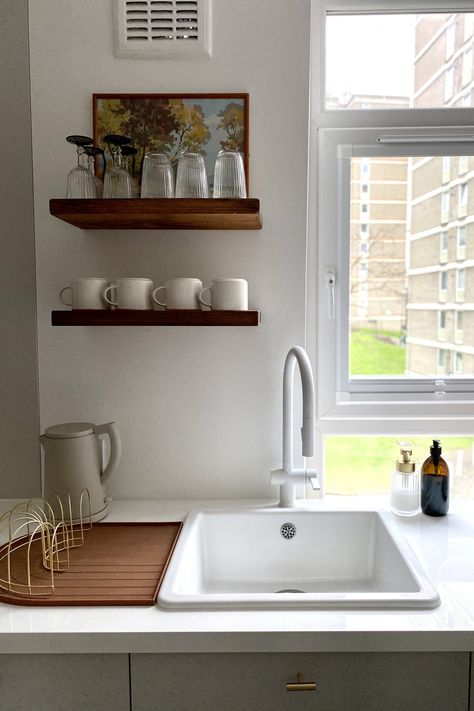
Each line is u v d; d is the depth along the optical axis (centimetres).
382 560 125
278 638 88
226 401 148
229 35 140
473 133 152
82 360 148
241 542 135
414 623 90
